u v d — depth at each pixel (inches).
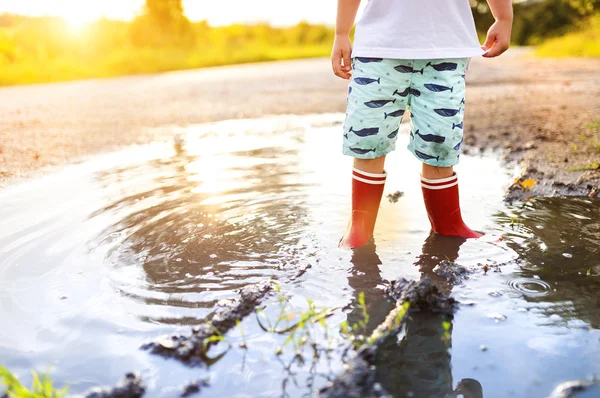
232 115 237.8
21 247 86.4
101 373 54.2
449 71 86.6
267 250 83.4
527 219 95.5
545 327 60.1
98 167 141.9
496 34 91.4
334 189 113.3
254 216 98.0
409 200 108.3
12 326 63.2
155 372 54.2
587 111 210.2
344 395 48.9
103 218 98.8
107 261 80.5
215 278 74.3
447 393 49.5
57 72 512.7
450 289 69.8
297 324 61.0
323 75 440.5
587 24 709.9
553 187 114.0
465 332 59.6
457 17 86.7
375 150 90.0
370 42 87.7
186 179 124.6
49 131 206.4
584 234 87.6
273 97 300.7
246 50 770.2
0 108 290.5
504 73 428.1
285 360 55.3
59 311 66.4
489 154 148.5
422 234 90.1
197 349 56.8
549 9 1305.4
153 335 60.7
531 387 50.0
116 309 66.6
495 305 65.3
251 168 134.0
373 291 69.9
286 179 122.1
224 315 63.1
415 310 64.2
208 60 661.3
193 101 291.4
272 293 69.4
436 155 88.5
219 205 104.5
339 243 86.0
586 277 72.4
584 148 148.3
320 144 166.4
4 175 136.8
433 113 87.2
